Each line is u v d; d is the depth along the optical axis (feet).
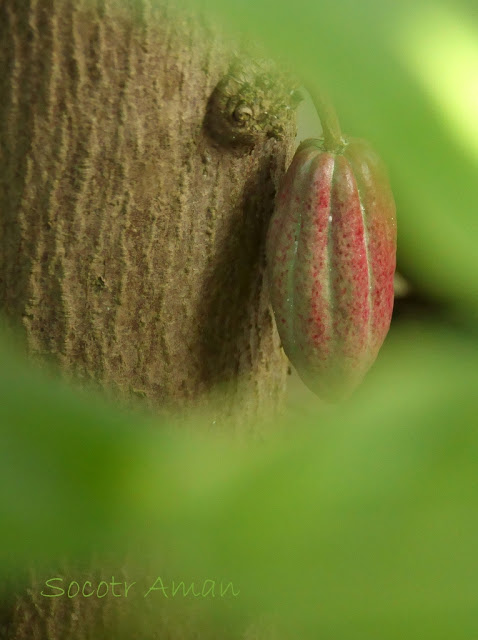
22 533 0.48
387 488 0.48
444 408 0.51
